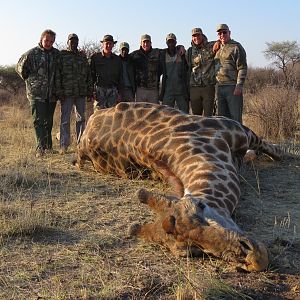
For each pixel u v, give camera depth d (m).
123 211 4.10
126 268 3.03
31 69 6.67
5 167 5.59
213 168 3.77
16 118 10.88
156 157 4.36
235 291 2.69
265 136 7.56
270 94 8.11
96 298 2.66
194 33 6.79
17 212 4.02
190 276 2.81
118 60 7.22
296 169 5.38
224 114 6.69
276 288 2.76
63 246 3.40
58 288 2.76
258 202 4.32
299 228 3.67
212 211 3.00
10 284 2.84
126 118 4.87
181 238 2.93
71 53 6.87
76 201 4.38
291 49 27.81
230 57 6.50
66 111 6.92
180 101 7.19
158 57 7.16
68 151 6.81
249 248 2.78
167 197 3.14
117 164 4.95
